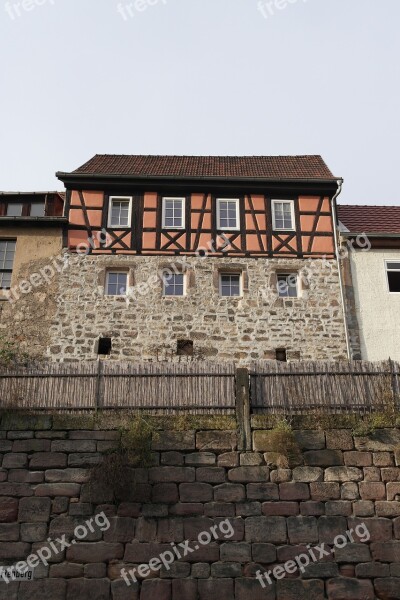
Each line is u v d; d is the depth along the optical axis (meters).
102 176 18.67
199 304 17.61
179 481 11.20
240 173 19.88
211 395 12.06
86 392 12.12
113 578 10.46
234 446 11.50
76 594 10.34
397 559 10.55
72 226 18.38
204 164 20.97
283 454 11.34
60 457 11.45
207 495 11.08
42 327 17.30
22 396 12.08
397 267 18.23
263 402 11.98
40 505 11.05
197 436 11.58
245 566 10.52
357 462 11.36
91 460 11.42
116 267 18.05
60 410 11.94
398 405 11.90
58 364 12.46
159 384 12.16
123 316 17.42
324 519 10.88
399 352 17.14
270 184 18.83
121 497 11.01
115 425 11.73
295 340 17.27
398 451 11.36
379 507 10.97
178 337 17.23
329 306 17.67
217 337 17.27
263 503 11.01
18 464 11.41
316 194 18.97
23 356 16.84
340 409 11.91
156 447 11.49
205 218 18.58
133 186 18.88
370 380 12.12
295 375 12.16
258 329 17.38
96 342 17.12
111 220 18.56
